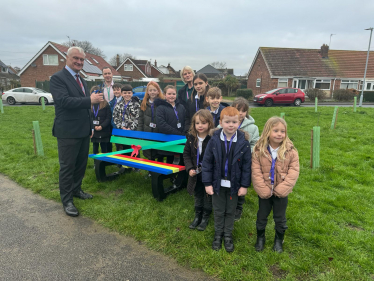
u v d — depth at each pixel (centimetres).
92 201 356
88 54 3544
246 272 226
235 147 245
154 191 349
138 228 289
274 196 246
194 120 286
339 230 279
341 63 2886
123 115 471
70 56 313
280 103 1964
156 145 388
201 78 382
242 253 248
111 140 473
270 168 238
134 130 467
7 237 278
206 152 254
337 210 325
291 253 249
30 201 363
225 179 248
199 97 400
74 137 323
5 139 716
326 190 384
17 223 306
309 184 406
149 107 433
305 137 730
